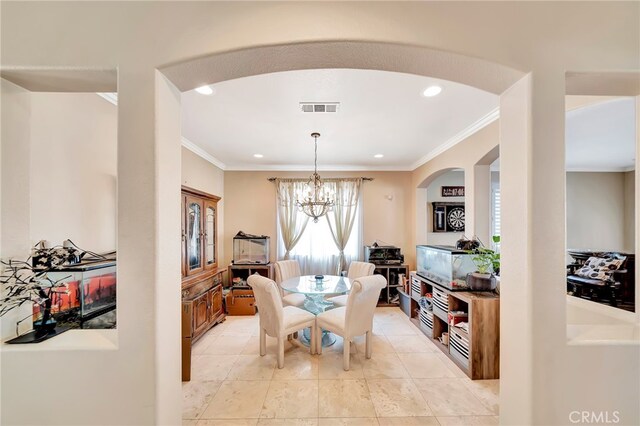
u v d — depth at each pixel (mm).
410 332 3416
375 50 1233
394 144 3648
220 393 2162
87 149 2043
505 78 1297
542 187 1213
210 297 3529
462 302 2773
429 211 5297
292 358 2729
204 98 2338
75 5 1198
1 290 1271
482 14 1213
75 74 1230
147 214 1196
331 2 1199
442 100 2369
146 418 1179
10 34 1185
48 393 1190
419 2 1207
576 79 1286
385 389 2201
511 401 1291
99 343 1230
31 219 1662
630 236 5426
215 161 4508
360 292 2439
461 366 2496
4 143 1279
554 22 1220
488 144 2777
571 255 5082
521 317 1244
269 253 4859
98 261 1818
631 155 4352
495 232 5195
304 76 1992
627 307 4090
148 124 1200
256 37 1199
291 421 1856
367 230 4973
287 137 3367
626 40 1224
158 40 1209
